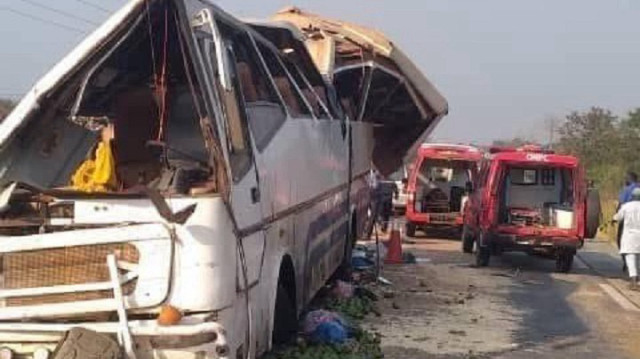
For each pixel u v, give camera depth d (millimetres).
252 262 5793
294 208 7609
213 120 5184
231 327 5168
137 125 6062
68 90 5582
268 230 6426
